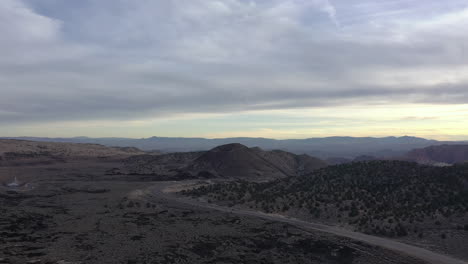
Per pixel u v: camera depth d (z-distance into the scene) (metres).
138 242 36.41
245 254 33.22
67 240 36.41
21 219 44.81
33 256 30.73
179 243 36.34
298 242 37.19
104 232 40.41
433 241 36.31
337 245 36.06
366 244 36.19
